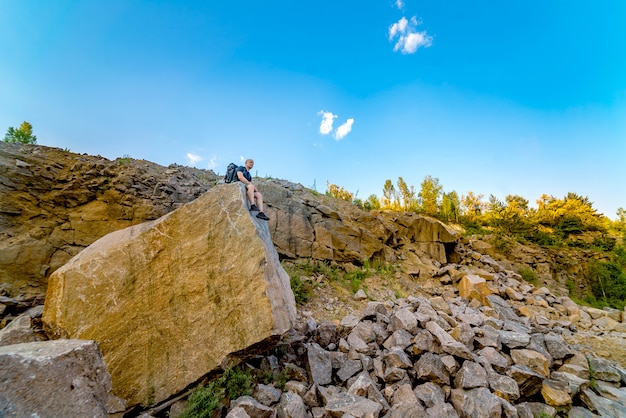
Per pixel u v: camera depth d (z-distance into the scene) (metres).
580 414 4.89
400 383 4.89
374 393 4.52
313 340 6.18
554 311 10.79
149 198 10.42
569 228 26.56
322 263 10.51
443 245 14.70
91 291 4.32
